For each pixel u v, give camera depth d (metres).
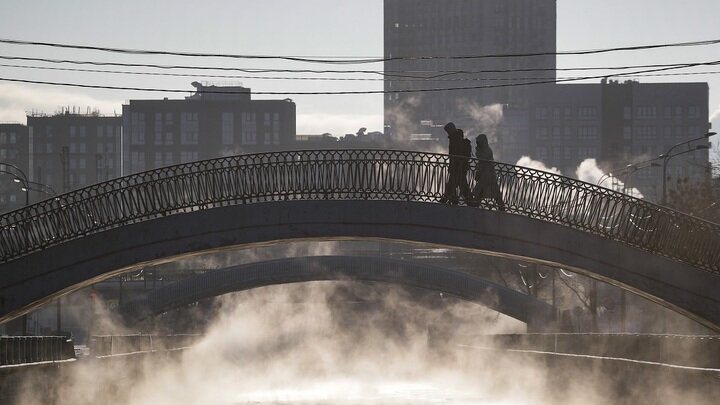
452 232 92.50
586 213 92.75
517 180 92.81
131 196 91.88
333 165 92.94
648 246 92.56
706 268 92.50
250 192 92.50
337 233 92.44
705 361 75.94
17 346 79.88
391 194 92.94
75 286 93.44
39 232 91.56
